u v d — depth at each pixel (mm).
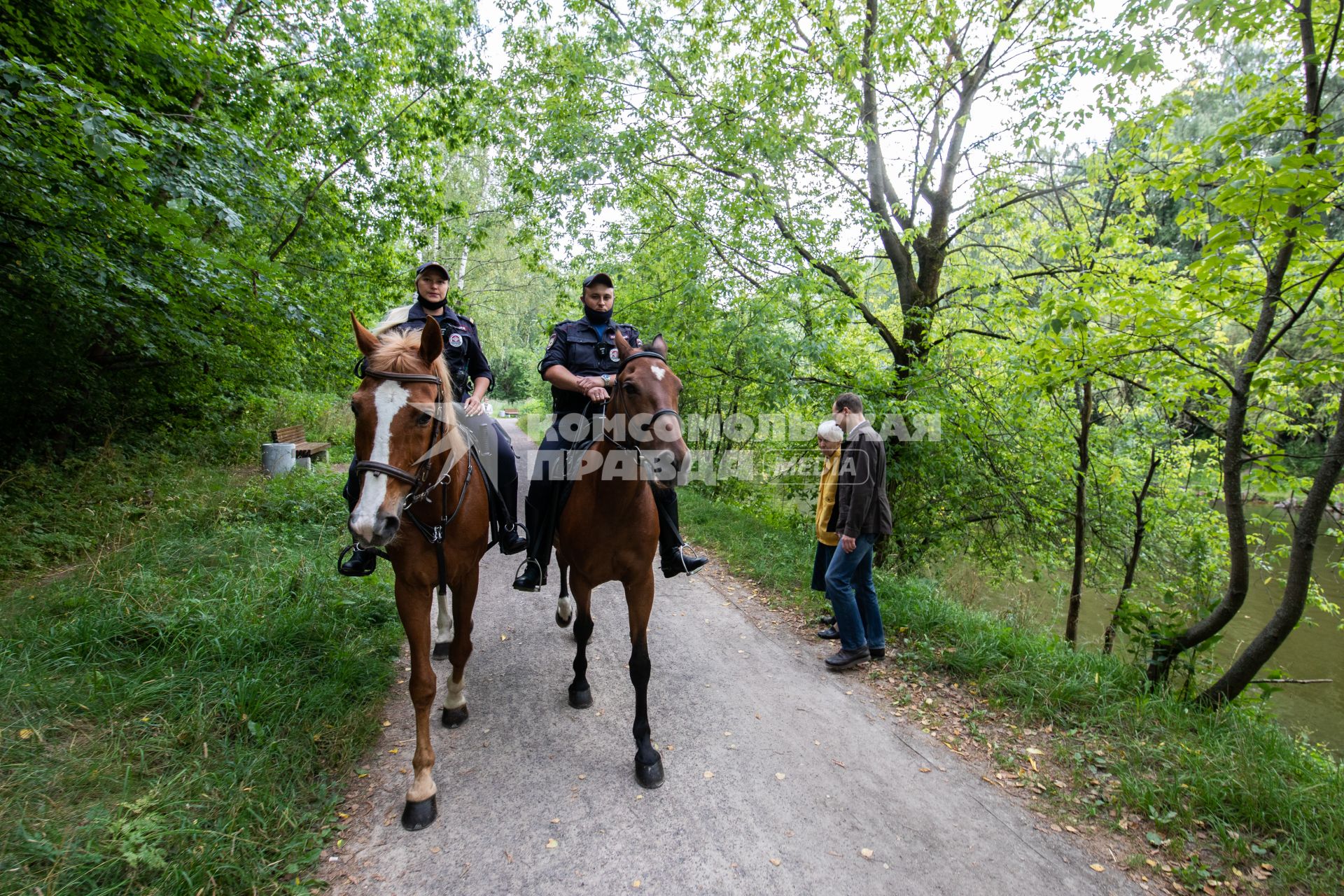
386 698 3561
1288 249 3963
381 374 2328
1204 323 5160
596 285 3434
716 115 8500
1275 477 4469
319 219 9617
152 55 6047
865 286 9766
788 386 8289
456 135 10711
